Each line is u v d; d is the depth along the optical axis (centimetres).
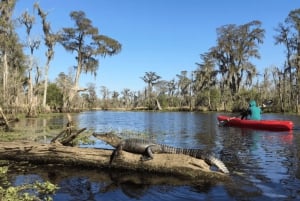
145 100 11038
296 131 2461
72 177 1074
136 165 1115
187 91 10219
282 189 941
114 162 1140
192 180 1025
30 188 945
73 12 5938
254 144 1833
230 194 898
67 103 6594
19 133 2227
